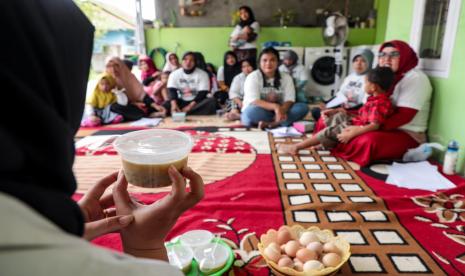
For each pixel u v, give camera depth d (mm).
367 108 2141
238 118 3295
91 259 258
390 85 2086
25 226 229
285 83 3000
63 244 250
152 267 315
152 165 580
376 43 4875
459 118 1938
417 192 1604
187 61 3580
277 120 2842
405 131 2164
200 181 610
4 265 219
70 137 306
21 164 257
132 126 3033
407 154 2025
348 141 2102
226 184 1698
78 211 309
